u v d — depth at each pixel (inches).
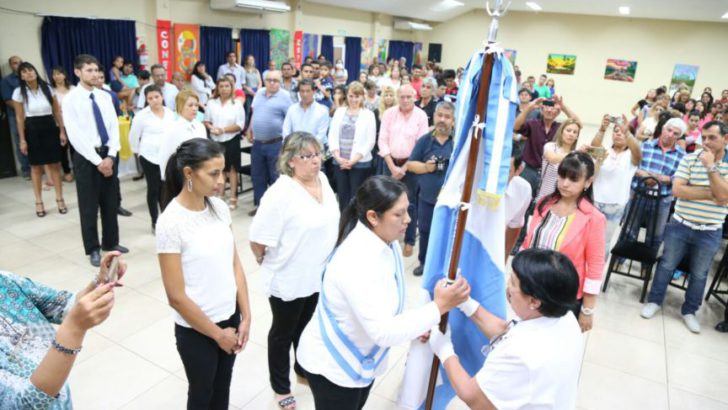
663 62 498.3
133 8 286.7
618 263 164.1
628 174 143.3
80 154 135.5
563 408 50.1
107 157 139.9
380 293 54.0
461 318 65.5
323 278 59.5
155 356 104.0
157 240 62.3
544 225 89.4
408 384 66.6
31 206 190.9
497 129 50.9
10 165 229.9
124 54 281.0
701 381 108.0
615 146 143.7
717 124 115.0
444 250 60.7
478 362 65.7
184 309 62.7
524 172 173.0
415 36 597.9
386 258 56.7
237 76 338.6
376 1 458.9
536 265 49.1
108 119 140.6
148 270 141.7
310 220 80.1
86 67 132.6
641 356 116.6
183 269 63.9
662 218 148.9
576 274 49.2
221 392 74.9
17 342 43.0
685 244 127.7
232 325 72.4
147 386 95.0
